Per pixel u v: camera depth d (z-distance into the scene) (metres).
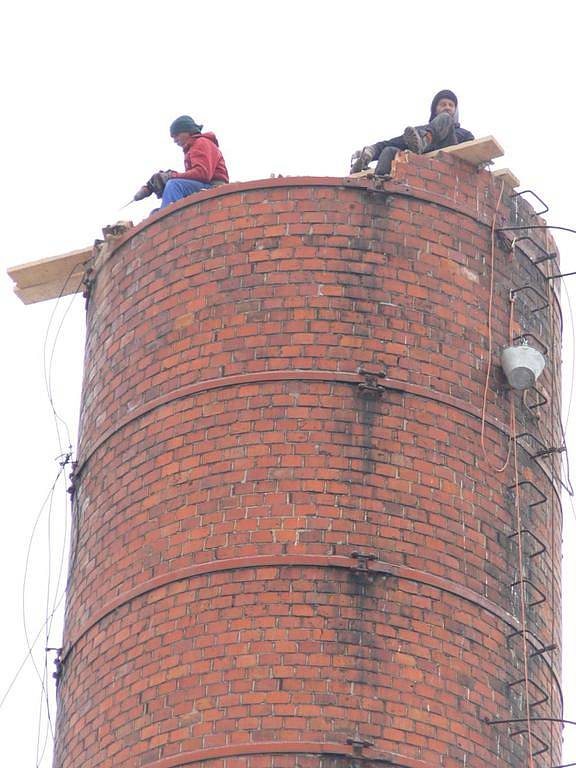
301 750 58.78
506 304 67.50
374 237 65.62
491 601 63.03
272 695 59.59
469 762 60.41
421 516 62.56
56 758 64.56
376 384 63.56
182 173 69.31
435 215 66.81
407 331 64.69
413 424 63.66
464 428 64.56
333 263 65.06
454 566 62.56
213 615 61.16
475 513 63.72
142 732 60.84
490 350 66.31
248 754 58.94
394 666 60.41
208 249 66.25
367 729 59.38
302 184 66.19
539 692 63.72
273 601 60.84
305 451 62.59
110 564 64.50
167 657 61.34
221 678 60.22
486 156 68.19
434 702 60.50
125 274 68.69
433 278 65.81
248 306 64.88
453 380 64.88
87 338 70.38
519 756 61.88
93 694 63.16
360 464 62.56
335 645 60.28
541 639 64.62
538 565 65.62
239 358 64.25
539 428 67.50
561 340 70.69
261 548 61.50
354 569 61.12
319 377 63.47
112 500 65.44
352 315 64.38
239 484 62.53
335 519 61.75
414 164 67.25
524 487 65.88
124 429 66.00
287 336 64.19
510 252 68.31
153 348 66.19
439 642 61.34
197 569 61.91
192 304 65.75
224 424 63.53
